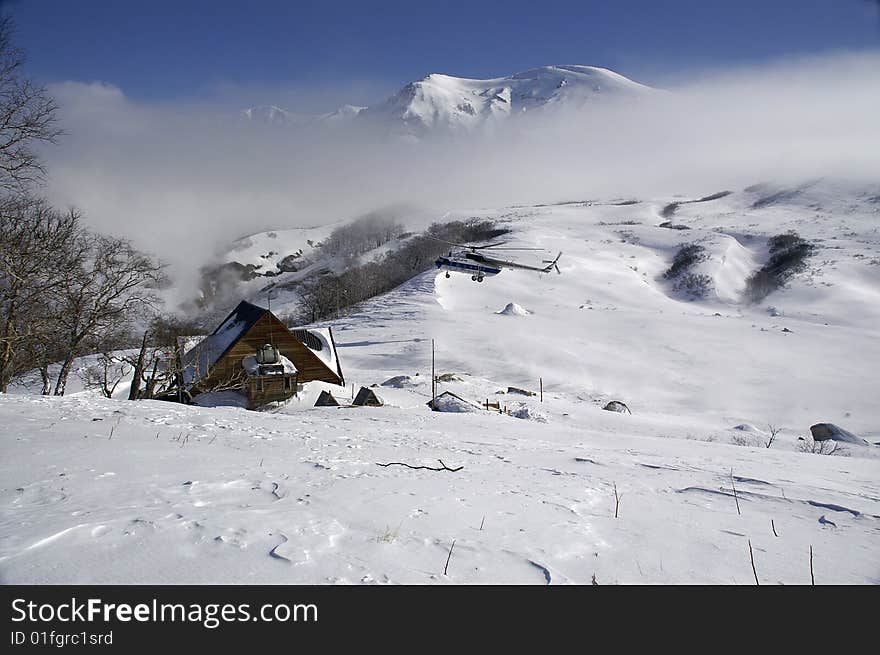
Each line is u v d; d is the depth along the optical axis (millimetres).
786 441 34156
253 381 37125
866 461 15359
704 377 62438
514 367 64875
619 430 33688
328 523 5332
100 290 24734
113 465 7293
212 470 7504
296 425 15391
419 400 42062
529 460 12031
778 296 124688
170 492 6090
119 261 25328
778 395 56031
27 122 17750
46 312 23000
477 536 5441
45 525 4699
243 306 44031
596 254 164000
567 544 5441
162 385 30375
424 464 10062
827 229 182125
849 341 76062
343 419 23422
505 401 41969
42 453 7746
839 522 7086
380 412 27172
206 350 39938
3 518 4914
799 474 11469
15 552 4184
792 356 69875
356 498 6504
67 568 4031
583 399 53906
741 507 7816
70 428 10734
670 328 83562
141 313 27641
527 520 6215
